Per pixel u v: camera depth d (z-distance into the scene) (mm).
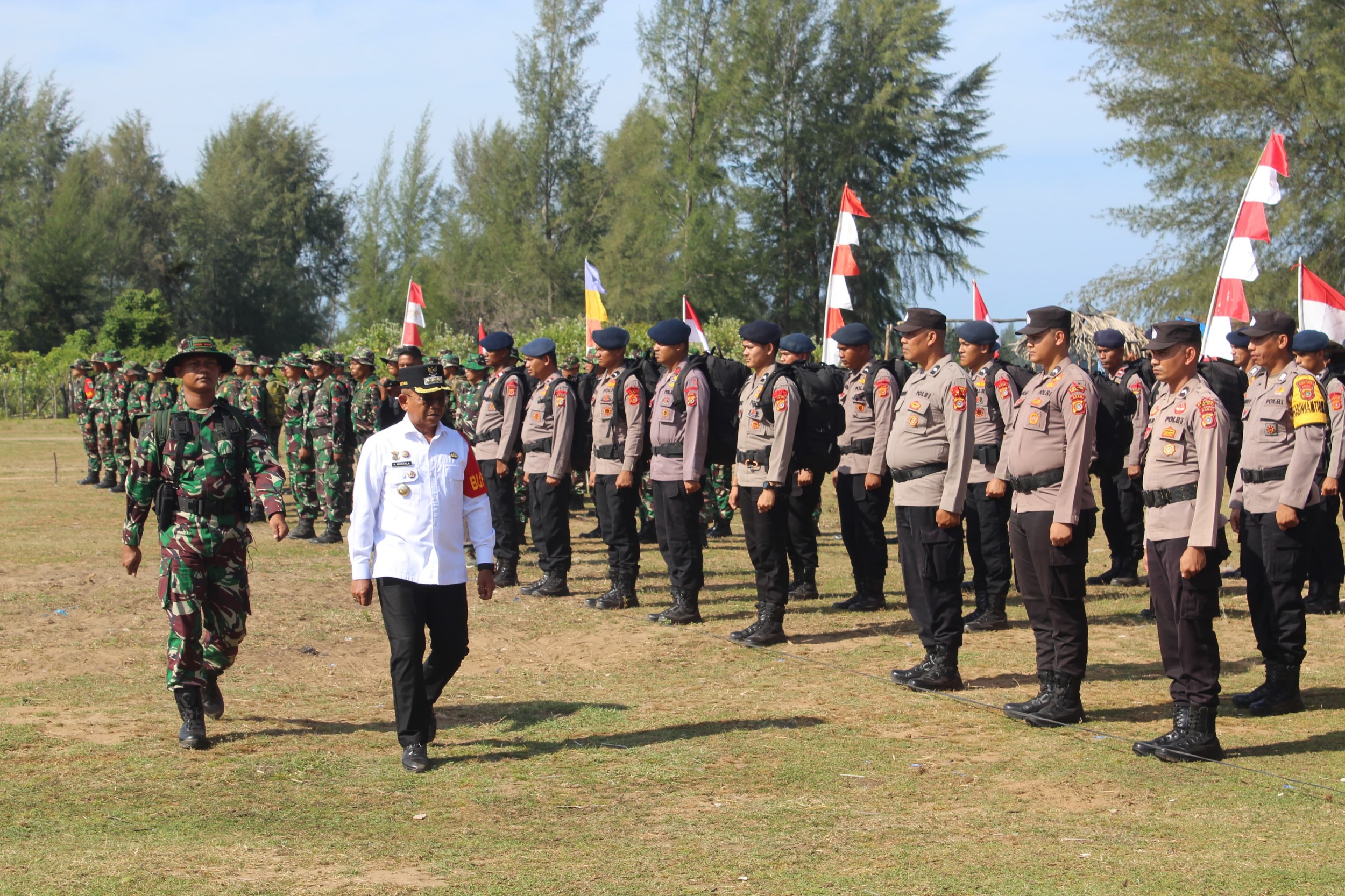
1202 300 30562
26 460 25266
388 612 5660
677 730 6270
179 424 6031
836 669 7695
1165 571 5844
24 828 4707
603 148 53875
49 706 6664
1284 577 6684
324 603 9914
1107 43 31344
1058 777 5461
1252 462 6938
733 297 48625
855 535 9789
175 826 4758
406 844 4570
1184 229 31391
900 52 47969
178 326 67062
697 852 4477
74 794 5160
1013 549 6551
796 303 49531
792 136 48500
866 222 47750
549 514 10328
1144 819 4875
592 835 4684
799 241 48625
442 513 5746
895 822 4832
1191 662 5762
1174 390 6016
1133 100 31016
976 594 9438
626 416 9484
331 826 4785
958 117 49812
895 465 7258
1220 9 30156
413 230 58219
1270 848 4508
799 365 8734
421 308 20391
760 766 5621
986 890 4086
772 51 47750
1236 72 29484
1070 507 6113
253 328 68438
